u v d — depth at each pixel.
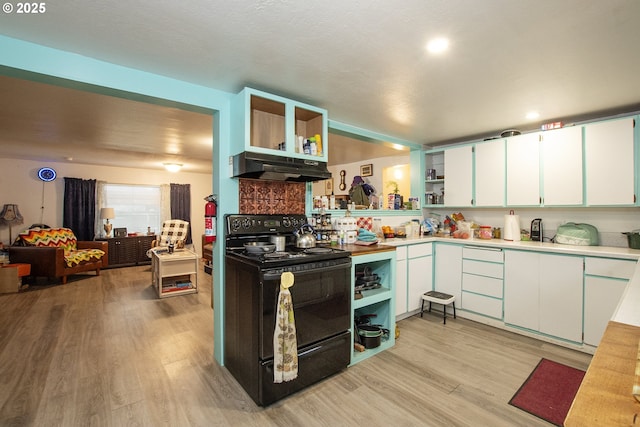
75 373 2.18
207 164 6.21
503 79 2.06
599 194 2.70
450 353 2.52
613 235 2.86
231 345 2.16
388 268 2.72
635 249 2.58
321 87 2.21
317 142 2.50
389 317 2.68
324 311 2.09
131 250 6.44
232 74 2.00
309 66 1.88
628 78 2.03
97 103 2.62
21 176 5.71
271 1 1.28
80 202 6.16
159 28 1.48
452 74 1.99
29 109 2.77
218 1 1.28
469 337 2.83
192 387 2.02
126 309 3.65
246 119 2.10
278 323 1.81
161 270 4.14
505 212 3.63
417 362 2.37
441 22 1.42
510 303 2.96
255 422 1.69
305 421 1.71
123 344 2.67
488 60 1.79
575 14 1.36
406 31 1.50
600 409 0.58
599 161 2.70
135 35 1.54
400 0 1.27
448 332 2.95
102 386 2.02
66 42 1.60
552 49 1.67
